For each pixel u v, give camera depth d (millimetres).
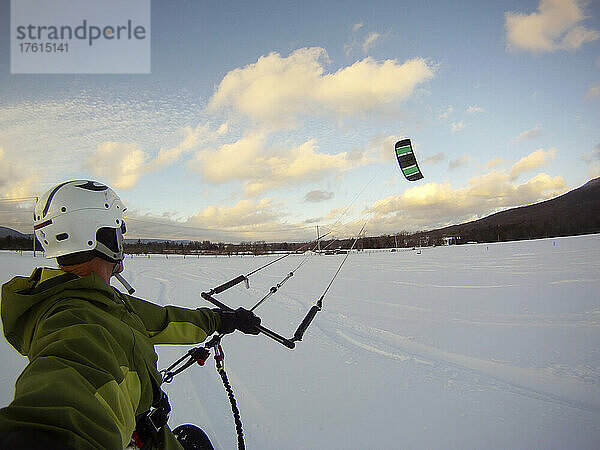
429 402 4406
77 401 824
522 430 3791
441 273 17891
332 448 3514
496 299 10516
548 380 4961
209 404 4359
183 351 6250
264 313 9594
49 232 1348
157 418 1413
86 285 1261
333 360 5859
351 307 10109
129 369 1190
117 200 1518
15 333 1270
